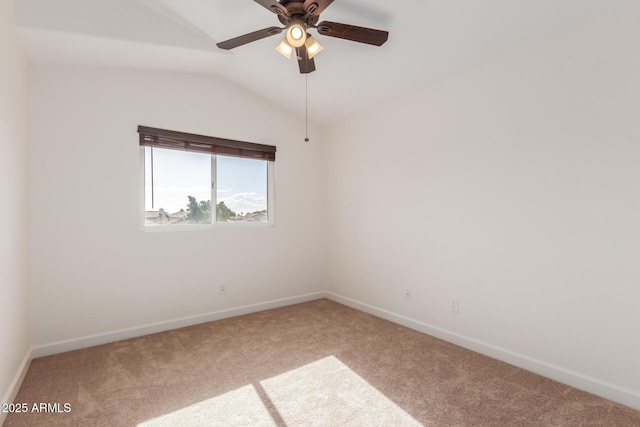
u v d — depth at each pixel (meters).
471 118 2.52
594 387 1.90
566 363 2.02
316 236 4.13
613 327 1.83
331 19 2.29
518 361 2.25
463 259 2.60
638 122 1.73
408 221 3.06
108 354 2.52
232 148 3.45
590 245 1.91
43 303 2.50
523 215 2.21
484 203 2.44
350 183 3.76
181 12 2.42
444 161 2.72
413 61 2.54
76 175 2.62
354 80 2.96
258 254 3.65
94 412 1.78
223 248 3.40
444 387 2.01
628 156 1.77
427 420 1.70
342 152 3.88
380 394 1.94
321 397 1.92
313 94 3.38
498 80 2.34
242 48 2.76
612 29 1.81
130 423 1.69
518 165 2.23
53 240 2.54
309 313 3.54
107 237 2.76
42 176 2.49
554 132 2.05
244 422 1.70
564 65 2.00
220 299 3.38
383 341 2.75
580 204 1.95
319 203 4.15
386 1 2.04
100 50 2.45
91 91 2.70
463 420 1.69
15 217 2.06
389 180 3.26
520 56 2.21
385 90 3.03
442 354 2.48
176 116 3.10
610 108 1.83
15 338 2.03
